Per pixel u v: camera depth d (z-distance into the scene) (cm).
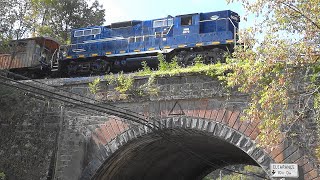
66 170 1544
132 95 1531
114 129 1532
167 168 2284
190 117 1442
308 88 1207
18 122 1623
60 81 1630
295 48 1120
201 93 1434
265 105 1110
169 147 1923
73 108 1596
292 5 1147
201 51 2027
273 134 1121
